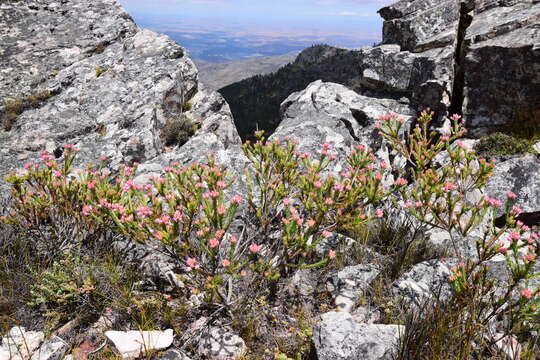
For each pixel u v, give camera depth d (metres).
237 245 3.71
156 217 3.15
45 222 4.09
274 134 6.80
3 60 9.25
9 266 3.52
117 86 8.21
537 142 6.28
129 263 3.73
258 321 3.25
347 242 4.26
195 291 2.98
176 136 7.89
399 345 2.77
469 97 7.45
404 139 7.24
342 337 2.81
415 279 3.65
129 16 11.37
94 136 7.01
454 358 2.67
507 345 2.69
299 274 3.85
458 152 4.26
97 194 3.56
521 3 8.58
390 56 8.60
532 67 6.54
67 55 9.69
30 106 7.98
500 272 3.70
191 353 3.00
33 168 3.69
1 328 3.02
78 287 3.32
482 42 7.52
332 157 4.08
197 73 9.32
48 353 2.75
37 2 11.45
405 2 9.28
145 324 3.11
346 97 8.29
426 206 3.85
